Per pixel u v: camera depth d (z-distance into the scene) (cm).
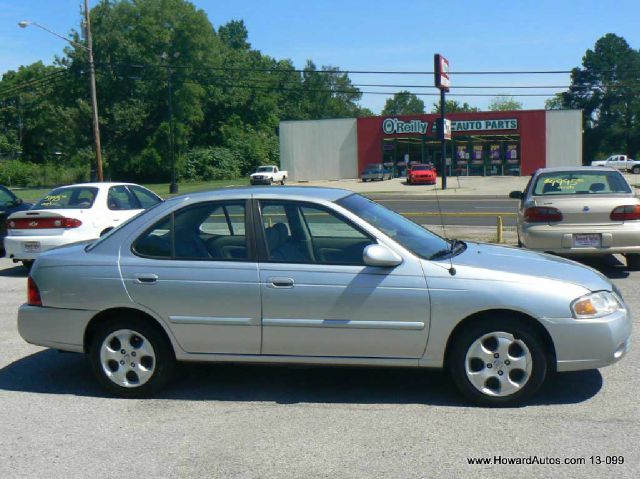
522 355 496
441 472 400
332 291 507
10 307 904
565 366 493
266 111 8588
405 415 493
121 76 6744
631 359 614
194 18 7006
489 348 502
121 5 6844
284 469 410
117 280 535
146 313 534
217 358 533
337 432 465
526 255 560
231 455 432
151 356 539
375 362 512
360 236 525
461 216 2278
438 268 503
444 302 496
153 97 6875
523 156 5588
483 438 447
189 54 7006
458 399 523
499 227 1447
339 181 5841
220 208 546
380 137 5888
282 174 5875
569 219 986
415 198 3578
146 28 6812
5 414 514
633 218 978
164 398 543
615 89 9481
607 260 1169
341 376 586
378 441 448
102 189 1194
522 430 459
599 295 501
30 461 430
